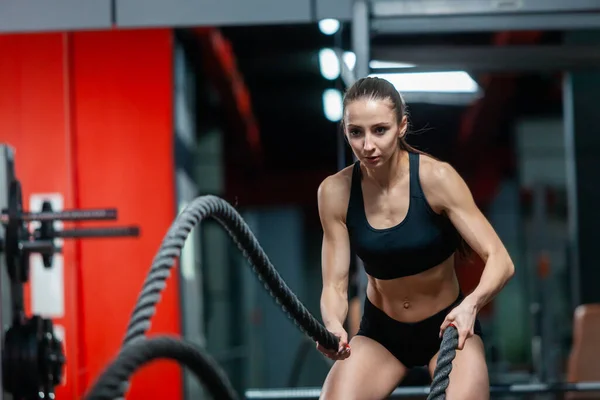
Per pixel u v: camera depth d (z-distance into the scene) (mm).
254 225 18000
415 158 3424
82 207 7555
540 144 16188
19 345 4477
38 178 7547
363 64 5844
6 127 7547
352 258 6785
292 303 3082
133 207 7574
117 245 7520
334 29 6992
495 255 3254
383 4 5953
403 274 3516
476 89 7051
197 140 14109
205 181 14211
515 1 5934
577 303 9039
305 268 18797
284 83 15742
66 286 7465
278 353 15930
